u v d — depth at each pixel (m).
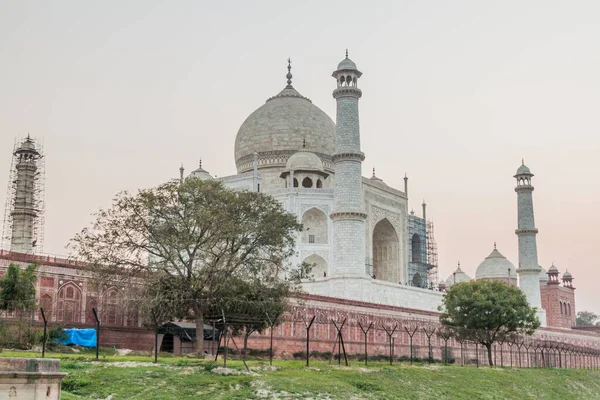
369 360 82.81
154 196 60.28
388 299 103.25
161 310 57.91
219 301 56.38
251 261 61.88
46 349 56.50
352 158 98.19
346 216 96.75
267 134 130.12
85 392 41.00
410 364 71.69
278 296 60.59
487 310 87.31
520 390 68.88
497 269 178.88
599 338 159.12
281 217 64.50
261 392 43.78
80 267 62.34
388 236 133.75
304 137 129.75
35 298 58.47
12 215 97.50
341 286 95.31
